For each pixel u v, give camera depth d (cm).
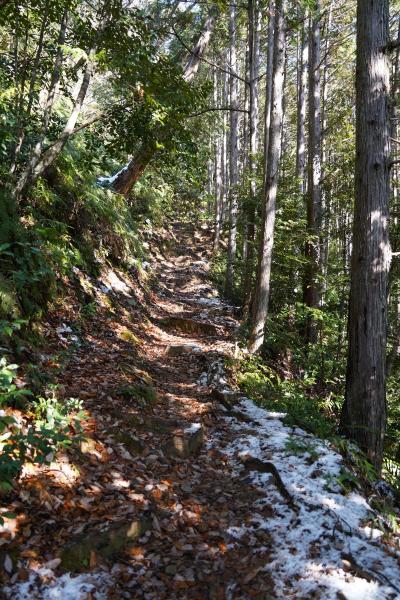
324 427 521
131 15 665
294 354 1034
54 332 605
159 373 704
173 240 2075
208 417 558
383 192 482
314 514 343
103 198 1045
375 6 477
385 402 498
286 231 1087
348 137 1220
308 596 263
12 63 675
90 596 256
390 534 334
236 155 1439
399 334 1043
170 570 287
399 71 961
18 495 311
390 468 592
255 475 413
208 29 1156
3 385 304
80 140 1052
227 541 323
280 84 829
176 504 361
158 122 724
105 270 966
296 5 1150
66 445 367
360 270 489
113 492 354
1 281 482
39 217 709
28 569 262
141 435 459
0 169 642
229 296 1470
